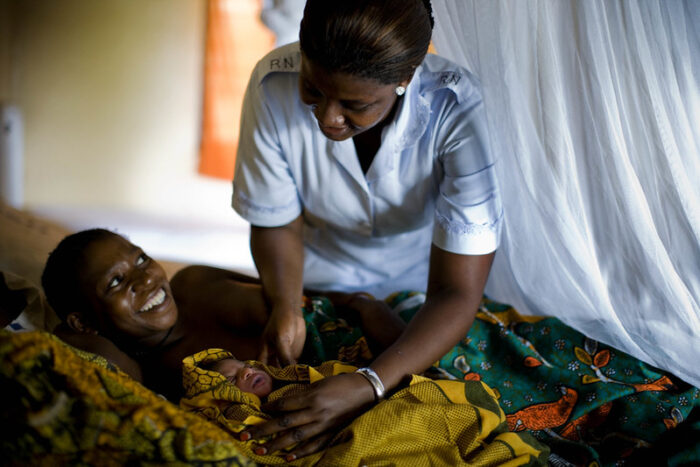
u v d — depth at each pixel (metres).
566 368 1.56
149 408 1.03
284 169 1.60
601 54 1.27
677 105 1.29
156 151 5.25
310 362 1.58
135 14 5.03
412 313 1.75
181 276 1.87
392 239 1.76
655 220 1.37
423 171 1.52
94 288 1.57
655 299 1.41
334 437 1.22
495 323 1.66
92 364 1.07
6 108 4.70
